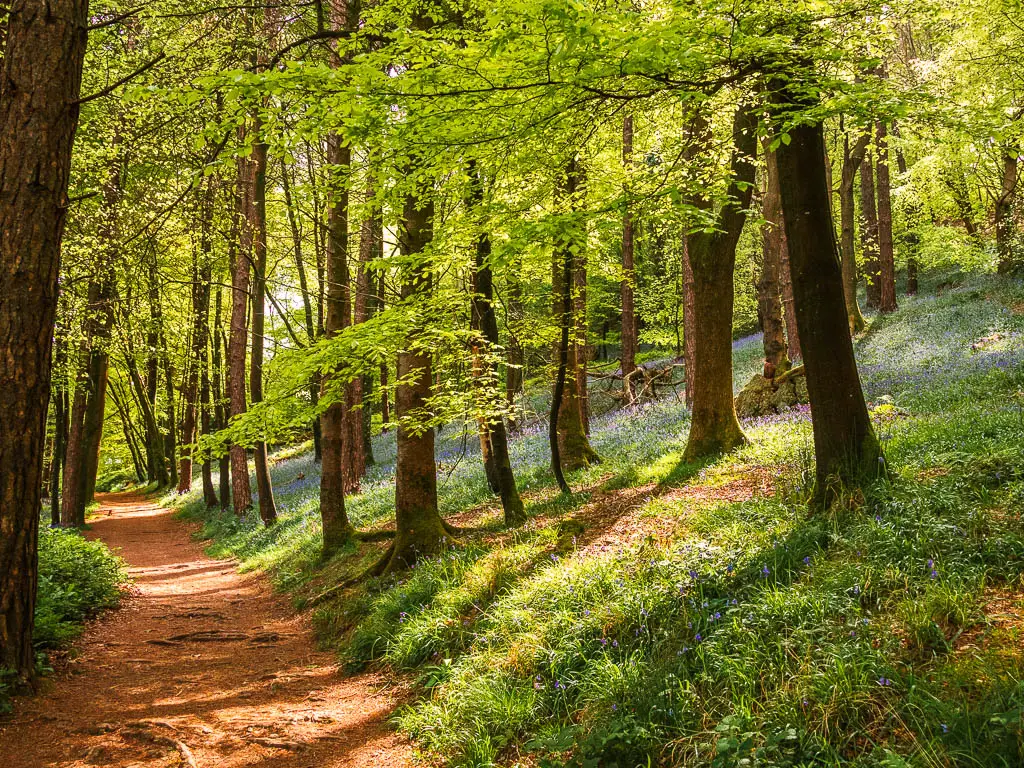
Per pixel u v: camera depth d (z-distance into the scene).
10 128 5.92
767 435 11.34
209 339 27.38
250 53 11.08
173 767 5.04
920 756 3.35
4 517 6.07
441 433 26.58
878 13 6.18
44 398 6.24
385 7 8.33
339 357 8.44
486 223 7.80
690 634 5.23
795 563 5.70
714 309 11.44
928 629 4.29
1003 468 6.26
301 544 15.38
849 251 23.03
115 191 13.68
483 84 4.96
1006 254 21.66
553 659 5.61
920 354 16.19
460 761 5.00
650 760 4.07
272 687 7.19
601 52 4.59
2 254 5.91
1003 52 14.05
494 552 9.12
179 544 23.92
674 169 6.79
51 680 6.80
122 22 11.44
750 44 5.09
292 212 17.84
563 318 11.55
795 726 3.88
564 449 14.98
